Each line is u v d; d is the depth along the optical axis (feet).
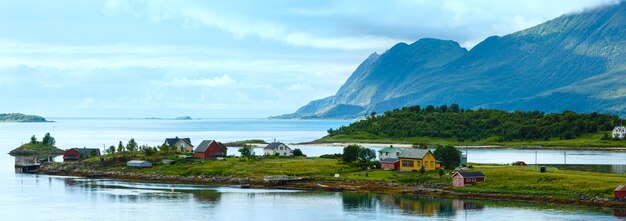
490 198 531.50
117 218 468.34
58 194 590.96
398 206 504.84
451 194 549.13
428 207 497.05
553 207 488.02
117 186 649.61
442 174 596.70
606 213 460.14
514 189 537.24
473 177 563.48
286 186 625.41
